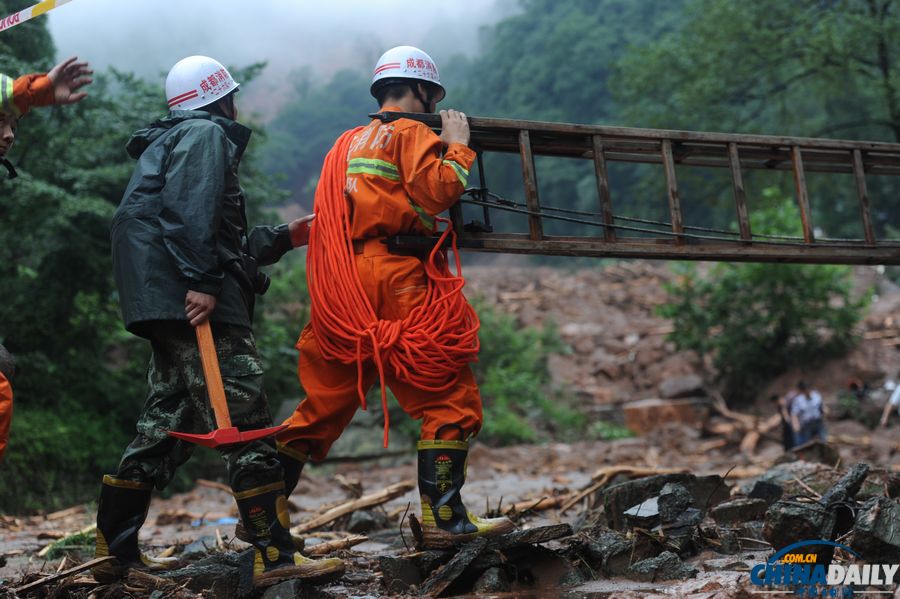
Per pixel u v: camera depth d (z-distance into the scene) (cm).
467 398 396
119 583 402
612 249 450
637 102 2248
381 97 423
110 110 1220
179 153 369
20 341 1223
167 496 1212
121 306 380
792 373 1995
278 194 1577
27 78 356
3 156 372
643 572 391
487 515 569
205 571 396
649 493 510
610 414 2080
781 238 493
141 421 401
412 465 1457
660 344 2383
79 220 1217
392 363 389
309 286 411
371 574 424
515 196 6197
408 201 395
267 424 392
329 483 1273
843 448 1422
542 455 1578
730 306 2023
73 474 1155
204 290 363
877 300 2555
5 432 368
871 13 1934
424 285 400
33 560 589
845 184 3791
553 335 2528
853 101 3028
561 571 396
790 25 2006
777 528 362
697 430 1817
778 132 2364
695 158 539
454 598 367
